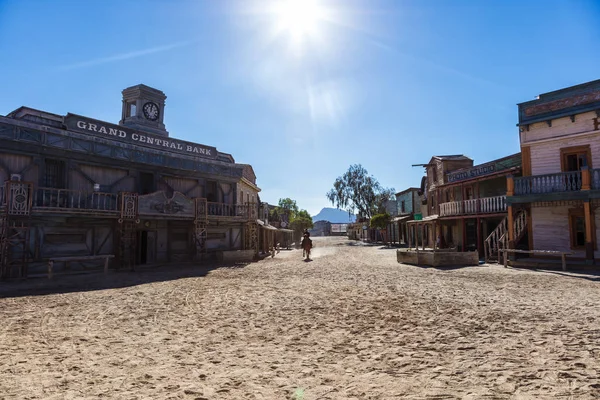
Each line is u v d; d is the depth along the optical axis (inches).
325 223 4564.5
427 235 1448.1
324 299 401.1
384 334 259.0
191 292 461.1
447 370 185.5
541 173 794.2
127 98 1117.7
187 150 1048.8
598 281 500.4
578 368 181.6
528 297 391.2
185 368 196.2
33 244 686.5
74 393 163.0
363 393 159.9
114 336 261.7
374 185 2507.4
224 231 1136.8
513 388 160.1
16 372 190.2
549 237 770.8
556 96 769.6
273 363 203.0
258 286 509.7
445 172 1230.3
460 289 455.5
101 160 804.0
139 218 799.7
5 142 655.8
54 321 307.6
